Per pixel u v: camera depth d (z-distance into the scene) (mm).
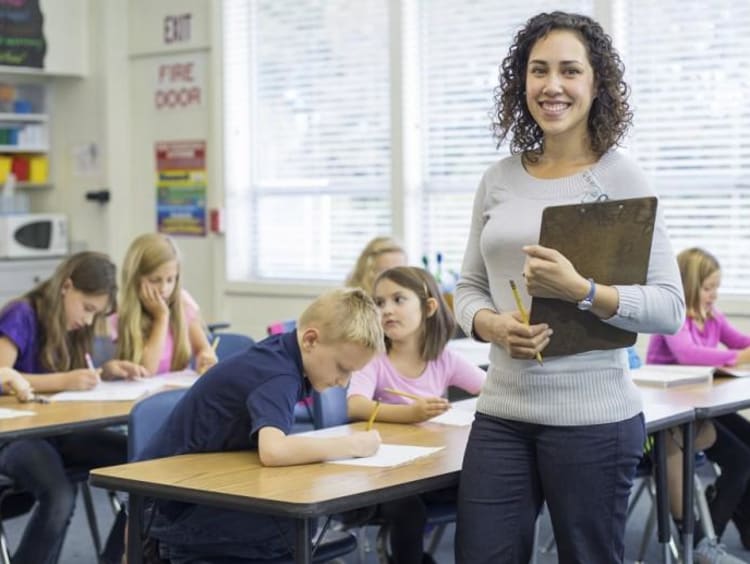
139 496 2629
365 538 4551
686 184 5781
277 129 7133
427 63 6531
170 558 2799
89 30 7727
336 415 3604
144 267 4406
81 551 4633
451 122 6484
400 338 3660
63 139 7902
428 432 3229
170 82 7555
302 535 2375
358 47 6750
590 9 5973
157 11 7566
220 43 7254
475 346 5078
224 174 7293
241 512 2680
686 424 3537
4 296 7375
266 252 7281
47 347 4031
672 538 4113
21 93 7895
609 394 2609
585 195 2646
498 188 2777
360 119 6789
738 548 4492
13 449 3666
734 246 5691
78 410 3584
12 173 7852
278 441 2689
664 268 2621
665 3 5754
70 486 3684
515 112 2822
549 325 2566
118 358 4352
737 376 4207
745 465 4188
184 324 4547
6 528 4930
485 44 6320
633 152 5891
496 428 2680
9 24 7379
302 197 7082
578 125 2684
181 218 7574
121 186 7738
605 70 2672
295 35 6988
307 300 7047
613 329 2570
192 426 2850
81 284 4031
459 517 2680
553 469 2598
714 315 4762
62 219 7723
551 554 4449
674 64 5762
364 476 2604
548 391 2602
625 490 2619
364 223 6832
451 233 6559
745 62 5590
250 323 7297
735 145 5652
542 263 2498
